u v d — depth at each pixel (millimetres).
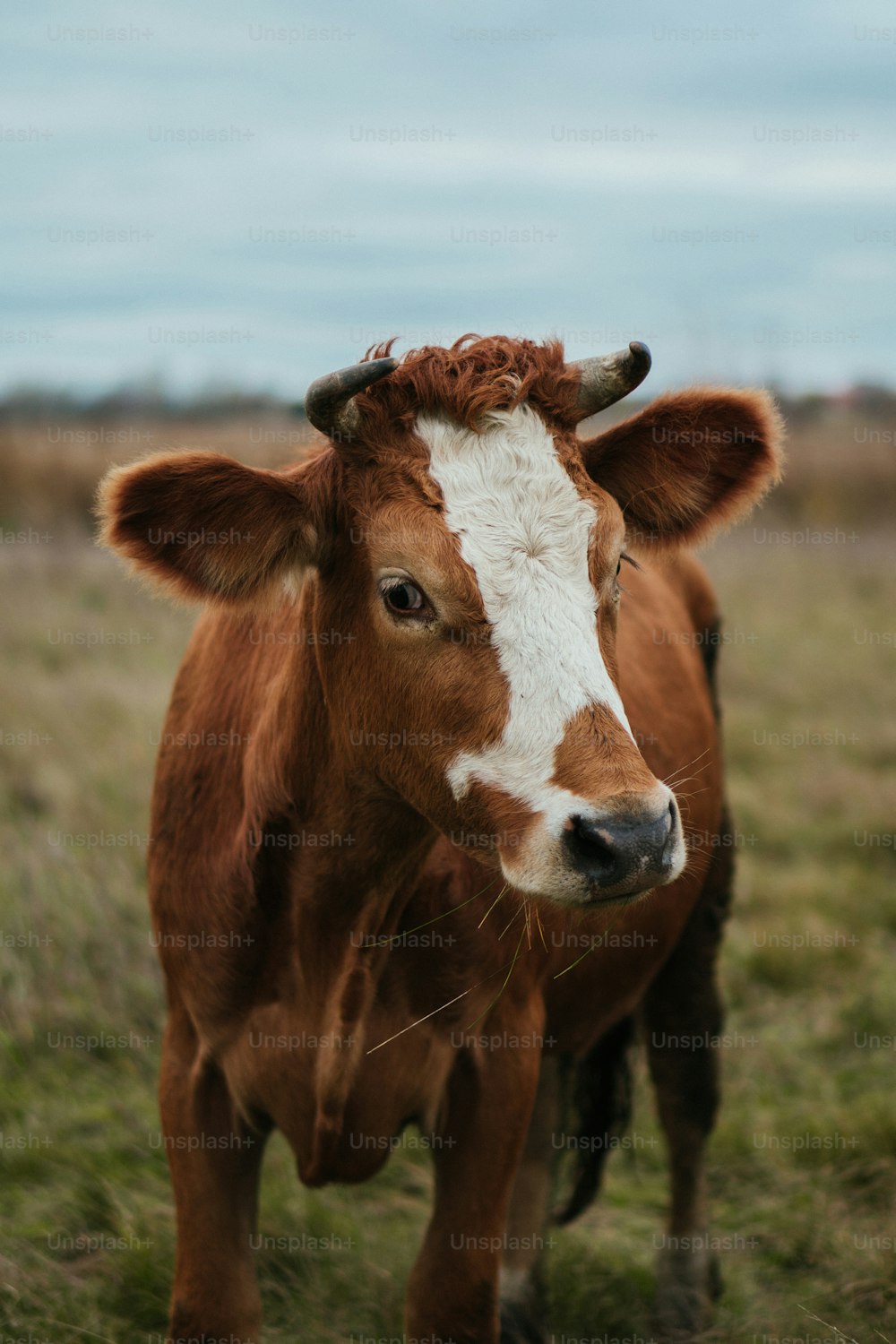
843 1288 4453
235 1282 3615
